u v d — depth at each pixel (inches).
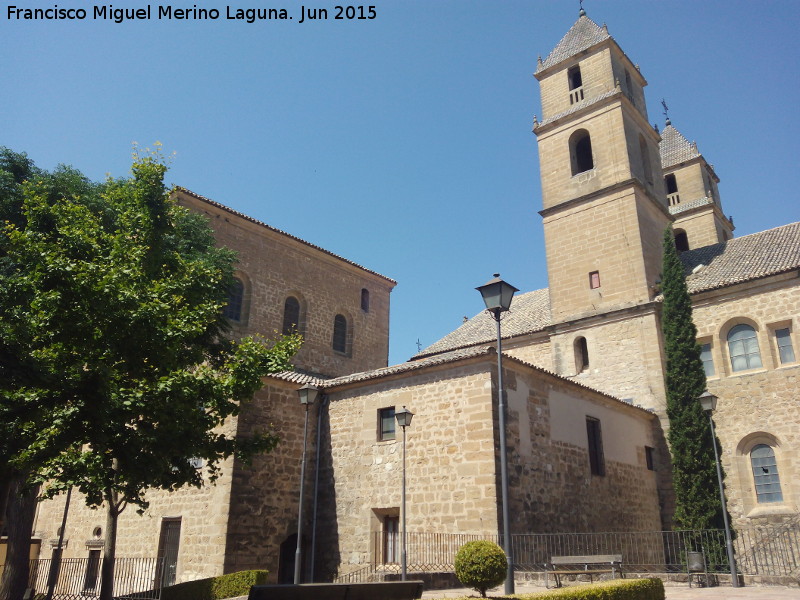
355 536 775.7
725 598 524.1
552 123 1375.5
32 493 780.0
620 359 1113.4
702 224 1545.3
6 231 658.2
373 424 816.3
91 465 490.6
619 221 1211.2
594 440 895.7
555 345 1209.4
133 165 661.9
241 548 734.5
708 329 1050.1
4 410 438.3
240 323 1146.0
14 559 749.9
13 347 418.3
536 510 718.5
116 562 850.1
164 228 658.8
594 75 1353.3
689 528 904.3
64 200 693.3
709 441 949.8
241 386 554.3
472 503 687.7
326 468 843.4
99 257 545.6
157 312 501.4
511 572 434.6
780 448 938.7
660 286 1163.9
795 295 973.2
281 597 348.5
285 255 1259.2
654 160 1393.9
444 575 641.6
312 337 1268.5
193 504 783.1
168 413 491.2
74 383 438.0
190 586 667.4
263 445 583.2
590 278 1221.1
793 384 943.0
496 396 720.3
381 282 1481.3
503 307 503.2
